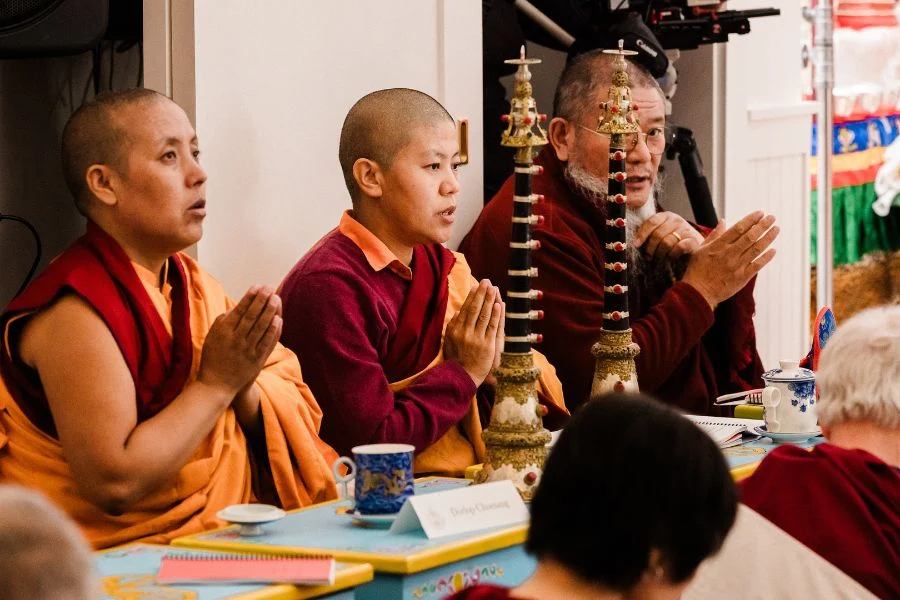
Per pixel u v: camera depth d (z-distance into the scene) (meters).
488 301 4.62
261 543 3.31
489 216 5.70
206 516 3.92
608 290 4.36
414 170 4.61
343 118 5.46
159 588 2.90
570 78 5.74
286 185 5.25
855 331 3.32
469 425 4.69
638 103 5.64
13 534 1.54
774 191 7.80
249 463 4.18
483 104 6.55
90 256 3.89
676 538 2.10
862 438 3.29
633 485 2.08
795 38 7.93
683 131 6.80
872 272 8.84
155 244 4.00
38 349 3.77
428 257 4.80
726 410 5.92
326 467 4.21
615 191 4.33
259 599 2.84
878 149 8.84
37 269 5.59
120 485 3.72
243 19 5.06
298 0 5.25
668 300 5.45
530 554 2.17
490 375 4.75
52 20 4.60
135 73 5.70
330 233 4.75
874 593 2.97
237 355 3.90
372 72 5.56
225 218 5.04
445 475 4.61
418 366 4.65
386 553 3.15
